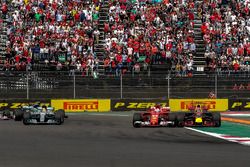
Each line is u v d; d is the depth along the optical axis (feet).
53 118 240.32
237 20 415.85
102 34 406.00
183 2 426.92
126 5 423.23
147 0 429.79
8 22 409.69
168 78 333.62
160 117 223.30
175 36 393.91
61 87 330.75
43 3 423.23
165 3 425.28
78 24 408.87
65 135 185.78
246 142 160.66
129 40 386.32
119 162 115.34
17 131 202.69
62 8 422.00
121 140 167.12
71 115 305.12
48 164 112.47
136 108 333.01
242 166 109.70
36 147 146.51
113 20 411.13
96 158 122.11
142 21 409.08
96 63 373.20
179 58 377.50
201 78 334.44
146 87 334.24
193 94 334.24
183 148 143.13
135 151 136.05
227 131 201.87
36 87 329.11
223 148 143.43
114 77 334.03
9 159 120.47
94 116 297.12
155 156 125.59
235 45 393.09
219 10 421.18
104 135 186.09
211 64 378.12
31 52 380.99
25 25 407.64
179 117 221.87
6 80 326.85
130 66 365.20
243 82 336.70
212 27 407.03
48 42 387.75
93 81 332.80
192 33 398.83
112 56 374.43
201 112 223.51
